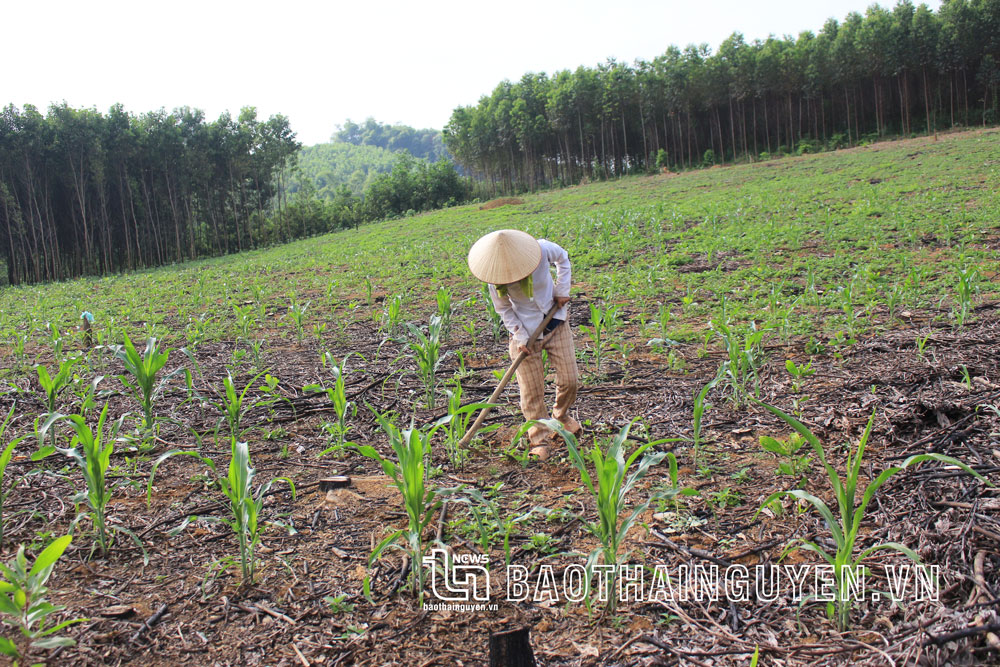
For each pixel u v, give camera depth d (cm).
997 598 265
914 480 365
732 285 998
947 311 745
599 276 1147
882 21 5166
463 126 6147
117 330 1018
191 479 433
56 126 3525
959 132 4634
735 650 259
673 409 510
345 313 1062
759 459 414
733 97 5428
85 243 3738
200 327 995
